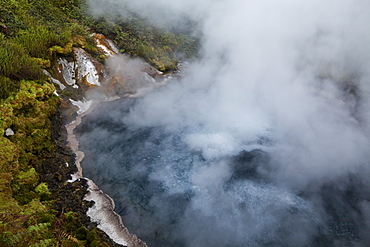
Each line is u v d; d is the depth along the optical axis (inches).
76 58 393.1
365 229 209.2
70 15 492.7
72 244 149.6
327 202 234.1
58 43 380.2
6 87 260.4
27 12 428.5
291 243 195.6
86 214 199.5
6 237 117.3
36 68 319.3
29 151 236.8
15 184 190.9
